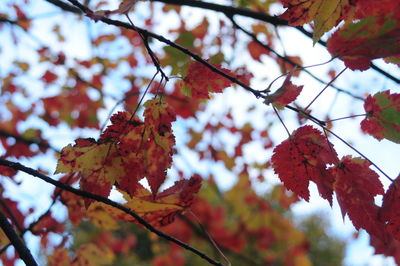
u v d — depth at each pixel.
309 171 0.70
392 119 0.68
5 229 0.72
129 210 0.72
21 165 0.71
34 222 0.98
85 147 0.71
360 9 0.64
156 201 0.77
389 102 0.68
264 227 2.77
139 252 3.47
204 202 2.41
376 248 0.86
